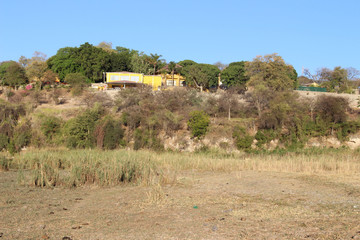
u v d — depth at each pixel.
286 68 76.88
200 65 87.00
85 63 86.44
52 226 10.62
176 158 31.39
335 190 16.58
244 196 15.50
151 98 55.81
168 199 14.76
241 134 46.56
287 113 48.16
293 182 19.44
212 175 23.61
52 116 51.78
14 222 11.14
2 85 79.00
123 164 20.67
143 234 9.61
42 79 80.25
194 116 48.06
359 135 46.41
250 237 9.14
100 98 58.53
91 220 11.35
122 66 91.00
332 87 95.94
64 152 38.12
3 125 47.28
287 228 9.95
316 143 46.38
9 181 20.59
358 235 8.99
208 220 11.02
